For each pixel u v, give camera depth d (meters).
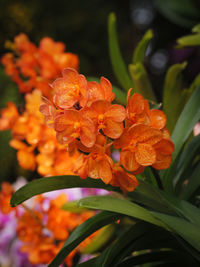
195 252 0.46
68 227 0.69
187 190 0.54
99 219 0.47
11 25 2.38
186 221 0.44
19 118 0.65
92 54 2.75
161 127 0.45
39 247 0.67
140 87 0.65
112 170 0.43
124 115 0.42
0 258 0.78
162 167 0.45
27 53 0.77
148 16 2.93
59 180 0.47
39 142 0.63
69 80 0.45
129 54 2.79
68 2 2.87
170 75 0.63
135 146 0.44
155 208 0.49
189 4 1.74
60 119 0.42
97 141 0.45
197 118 0.54
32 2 2.62
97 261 0.49
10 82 2.05
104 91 0.44
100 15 2.85
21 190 0.46
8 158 2.08
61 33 2.75
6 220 0.79
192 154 0.56
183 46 0.71
